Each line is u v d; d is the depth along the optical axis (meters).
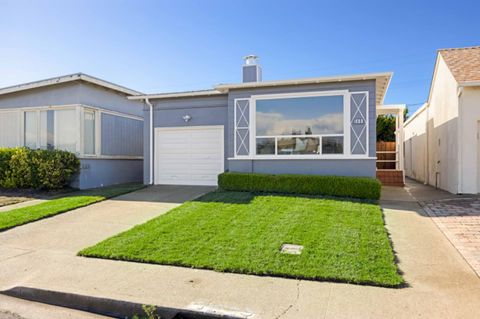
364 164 9.84
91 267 4.89
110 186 12.80
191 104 12.30
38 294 4.18
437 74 12.26
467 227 6.40
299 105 10.39
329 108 10.13
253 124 10.77
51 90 12.55
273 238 5.75
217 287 4.13
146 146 12.82
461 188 9.77
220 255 5.09
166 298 3.85
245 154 10.85
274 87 10.59
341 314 3.41
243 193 9.62
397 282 4.07
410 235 6.02
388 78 9.73
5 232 6.71
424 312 3.41
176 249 5.41
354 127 9.90
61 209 8.32
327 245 5.35
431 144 13.24
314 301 3.71
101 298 3.90
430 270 4.53
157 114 12.69
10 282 4.46
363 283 4.12
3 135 13.30
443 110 11.48
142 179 15.64
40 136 12.78
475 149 9.64
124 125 14.49
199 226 6.55
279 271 4.47
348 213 7.24
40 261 5.18
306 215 7.10
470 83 9.42
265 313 3.47
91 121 12.77
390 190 11.37
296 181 9.56
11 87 12.81
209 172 12.13
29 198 10.20
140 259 5.08
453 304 3.57
